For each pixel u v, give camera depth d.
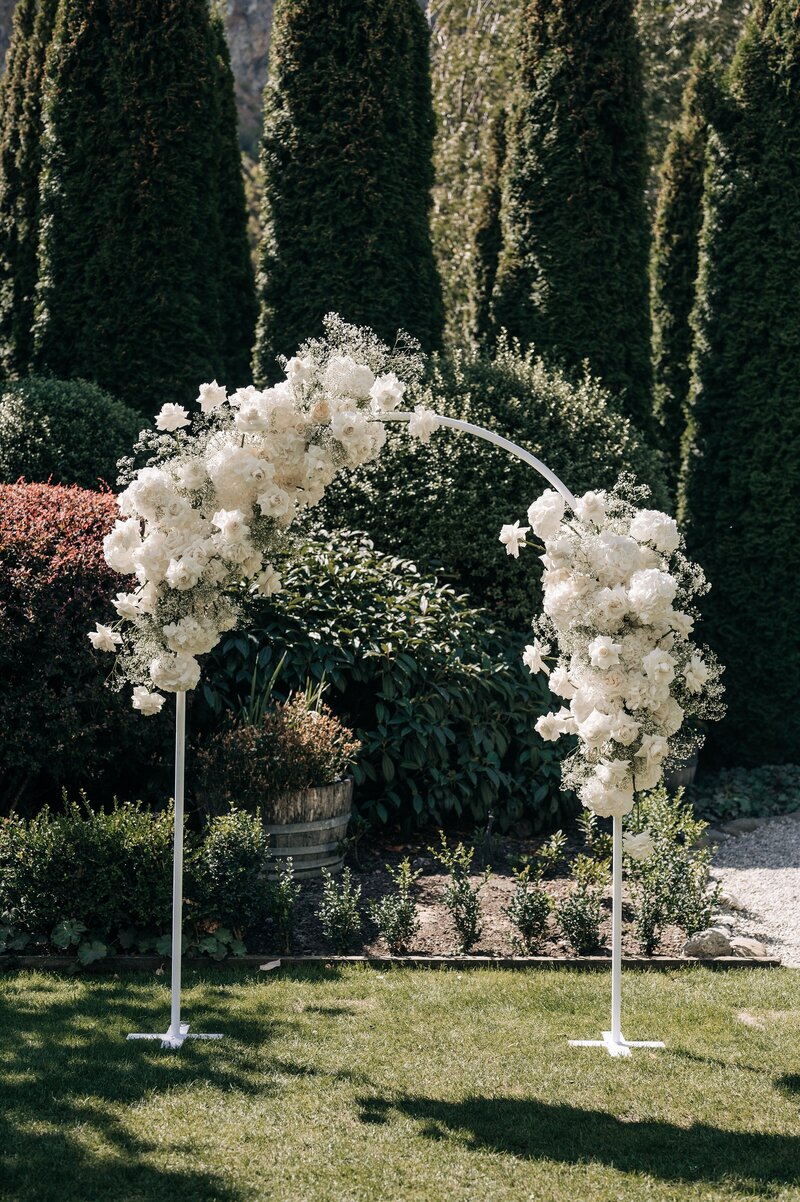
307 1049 4.03
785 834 7.38
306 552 7.21
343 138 9.77
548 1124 3.52
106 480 8.16
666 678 3.85
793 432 8.70
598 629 3.98
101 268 9.53
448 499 7.81
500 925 5.36
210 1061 3.90
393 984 4.70
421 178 10.14
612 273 9.45
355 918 5.07
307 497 4.04
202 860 4.97
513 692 7.14
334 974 4.80
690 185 11.46
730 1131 3.50
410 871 6.15
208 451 3.99
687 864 5.44
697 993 4.65
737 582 8.88
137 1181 3.12
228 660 6.48
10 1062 3.84
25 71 10.92
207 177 9.87
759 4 8.73
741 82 8.66
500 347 9.24
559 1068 3.93
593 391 8.59
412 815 6.73
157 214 9.56
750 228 8.66
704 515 9.02
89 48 9.54
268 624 6.70
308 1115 3.54
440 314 10.27
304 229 9.82
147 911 4.87
